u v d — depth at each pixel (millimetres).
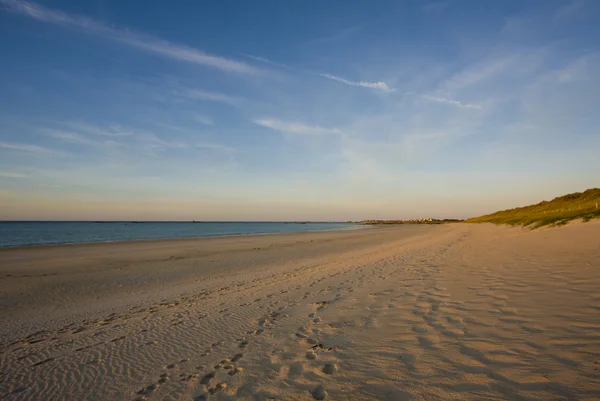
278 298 7480
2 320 7293
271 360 4027
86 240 35812
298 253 19938
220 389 3451
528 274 6848
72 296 9617
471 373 3008
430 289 6621
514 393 2596
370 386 3082
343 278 9359
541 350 3213
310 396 3074
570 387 2545
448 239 23859
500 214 76062
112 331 5988
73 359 4742
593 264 7012
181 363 4285
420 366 3303
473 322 4301
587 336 3357
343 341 4324
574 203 38188
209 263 16016
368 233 49562
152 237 41781
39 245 27891
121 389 3732
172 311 7164
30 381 4121
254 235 46344
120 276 12766
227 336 5152
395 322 4793
